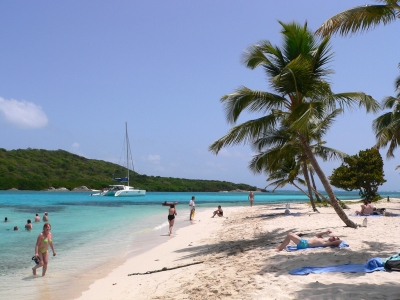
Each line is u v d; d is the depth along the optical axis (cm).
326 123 2166
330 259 912
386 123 3047
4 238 1836
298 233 1502
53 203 5384
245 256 1094
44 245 1065
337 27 1027
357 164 3859
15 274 1073
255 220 2350
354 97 1400
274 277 799
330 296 630
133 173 14475
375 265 790
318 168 1481
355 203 3809
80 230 2159
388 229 1435
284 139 1962
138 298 788
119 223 2578
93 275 1054
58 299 823
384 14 1030
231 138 1429
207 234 1866
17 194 9231
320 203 3703
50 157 13450
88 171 13625
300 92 1372
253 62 1442
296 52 1371
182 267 1071
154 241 1708
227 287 767
